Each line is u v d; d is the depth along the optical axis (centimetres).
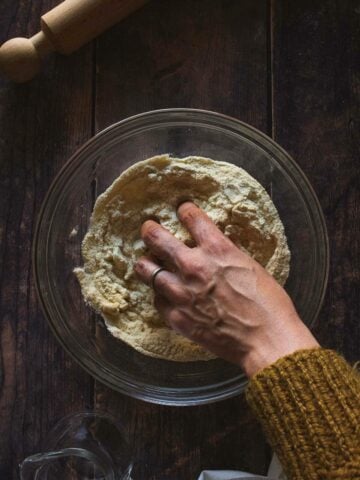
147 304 50
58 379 53
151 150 53
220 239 44
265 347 42
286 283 52
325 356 39
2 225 53
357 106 54
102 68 54
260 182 52
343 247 53
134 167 49
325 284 50
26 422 52
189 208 47
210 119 51
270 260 50
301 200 51
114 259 50
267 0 54
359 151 54
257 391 40
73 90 54
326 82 54
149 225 47
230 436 52
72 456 51
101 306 50
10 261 53
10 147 53
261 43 54
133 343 50
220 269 43
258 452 52
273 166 52
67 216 52
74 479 51
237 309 43
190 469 52
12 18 54
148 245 47
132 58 54
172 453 52
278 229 50
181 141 53
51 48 52
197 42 54
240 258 44
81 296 52
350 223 53
